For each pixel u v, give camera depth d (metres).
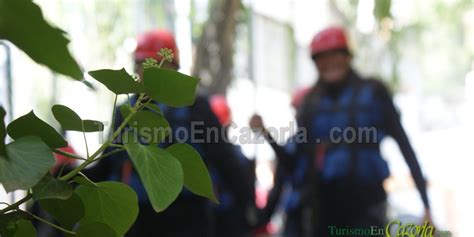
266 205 3.96
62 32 0.80
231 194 3.28
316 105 3.48
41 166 0.85
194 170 1.01
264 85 8.69
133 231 2.99
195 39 6.38
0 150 0.84
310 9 8.92
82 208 1.00
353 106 3.43
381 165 3.39
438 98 12.30
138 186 2.94
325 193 3.44
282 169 3.86
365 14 6.50
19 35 0.79
